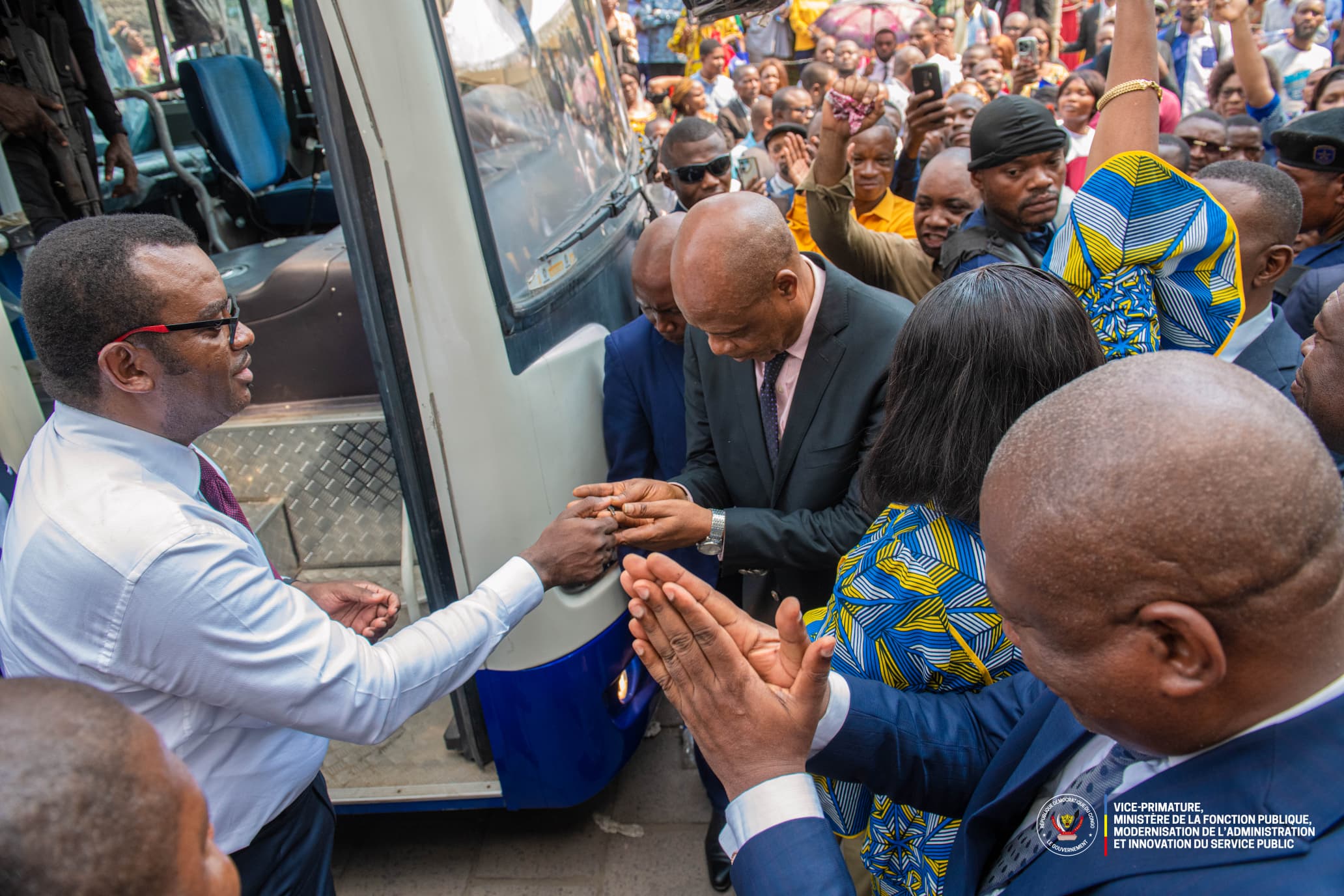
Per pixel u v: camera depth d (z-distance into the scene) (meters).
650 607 0.89
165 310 1.16
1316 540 0.56
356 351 2.27
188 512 1.16
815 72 5.00
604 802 2.40
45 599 1.10
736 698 0.89
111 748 0.54
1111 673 0.63
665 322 1.93
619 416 2.03
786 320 1.58
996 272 1.12
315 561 2.34
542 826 2.34
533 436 1.71
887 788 1.05
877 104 2.18
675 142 2.91
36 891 0.50
